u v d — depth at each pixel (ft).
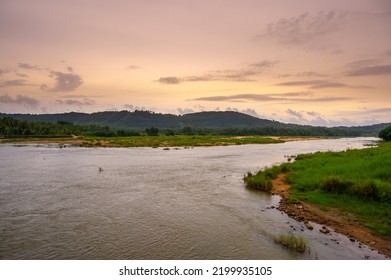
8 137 350.84
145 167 109.29
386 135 333.62
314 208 52.54
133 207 56.03
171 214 51.70
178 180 82.53
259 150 201.77
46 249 38.42
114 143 265.54
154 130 475.72
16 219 49.60
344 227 44.06
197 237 41.65
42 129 408.26
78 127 536.01
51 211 53.78
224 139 333.62
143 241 40.60
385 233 41.39
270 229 44.19
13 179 83.82
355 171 70.79
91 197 63.41
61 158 141.49
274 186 71.10
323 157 108.37
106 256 36.47
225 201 59.67
